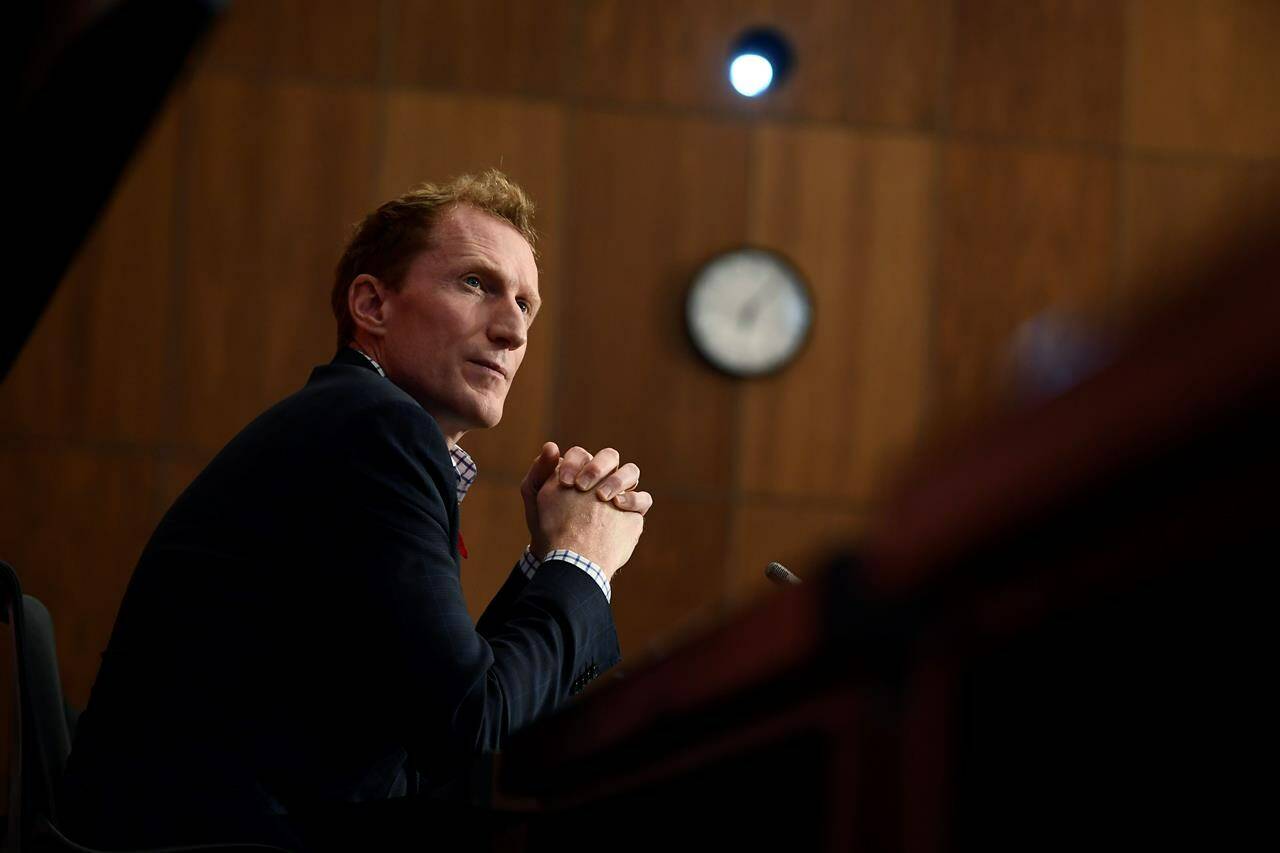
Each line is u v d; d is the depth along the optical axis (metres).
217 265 5.48
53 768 1.67
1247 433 0.29
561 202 5.64
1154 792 0.42
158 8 0.58
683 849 0.77
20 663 1.53
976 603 0.41
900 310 5.69
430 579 1.54
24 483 5.36
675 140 5.70
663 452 5.60
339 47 5.59
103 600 5.35
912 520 0.40
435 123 5.61
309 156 5.54
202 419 5.44
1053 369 0.33
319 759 1.49
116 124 0.62
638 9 5.73
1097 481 0.33
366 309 1.95
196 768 1.44
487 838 1.37
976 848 0.44
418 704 1.50
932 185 5.72
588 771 0.92
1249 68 5.79
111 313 5.44
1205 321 0.28
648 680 0.72
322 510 1.55
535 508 1.97
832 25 5.76
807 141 5.72
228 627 1.51
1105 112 5.76
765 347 5.62
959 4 5.77
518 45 5.67
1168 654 0.39
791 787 0.59
